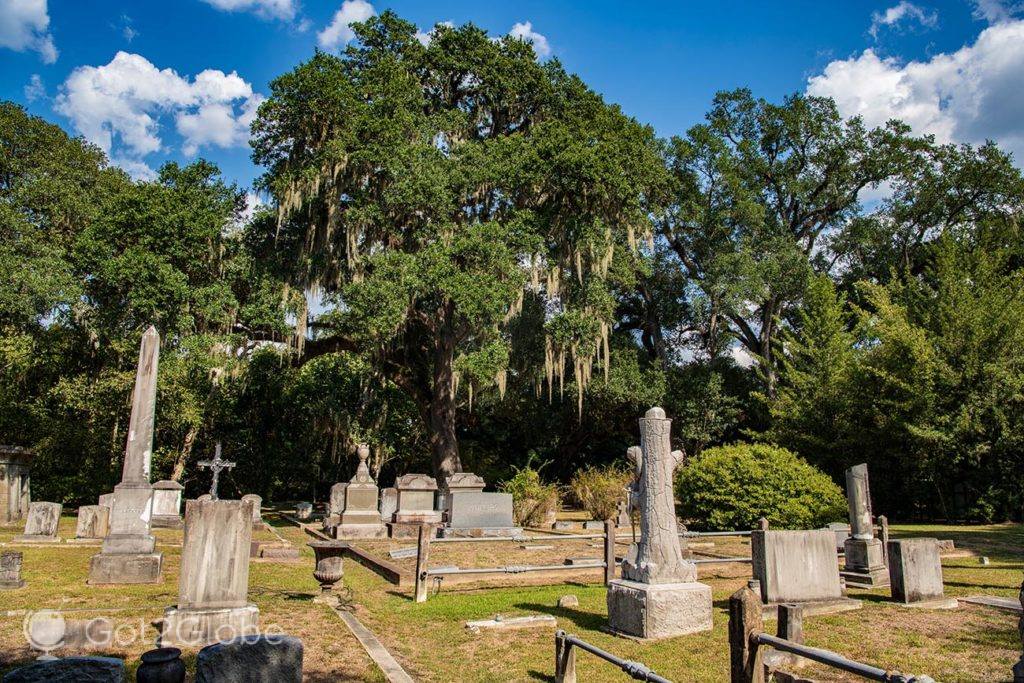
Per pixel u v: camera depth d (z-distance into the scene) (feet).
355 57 96.32
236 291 90.43
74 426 92.32
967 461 80.23
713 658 23.27
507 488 85.25
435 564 46.88
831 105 134.92
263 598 33.40
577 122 94.53
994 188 123.03
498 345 81.82
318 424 107.96
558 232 89.61
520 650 24.93
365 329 79.66
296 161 85.10
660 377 123.24
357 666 22.50
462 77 99.81
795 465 68.28
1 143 98.94
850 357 99.50
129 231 78.33
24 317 82.48
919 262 133.49
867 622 28.94
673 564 27.27
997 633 26.84
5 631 25.49
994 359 78.07
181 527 71.61
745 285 118.52
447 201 81.35
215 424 119.03
